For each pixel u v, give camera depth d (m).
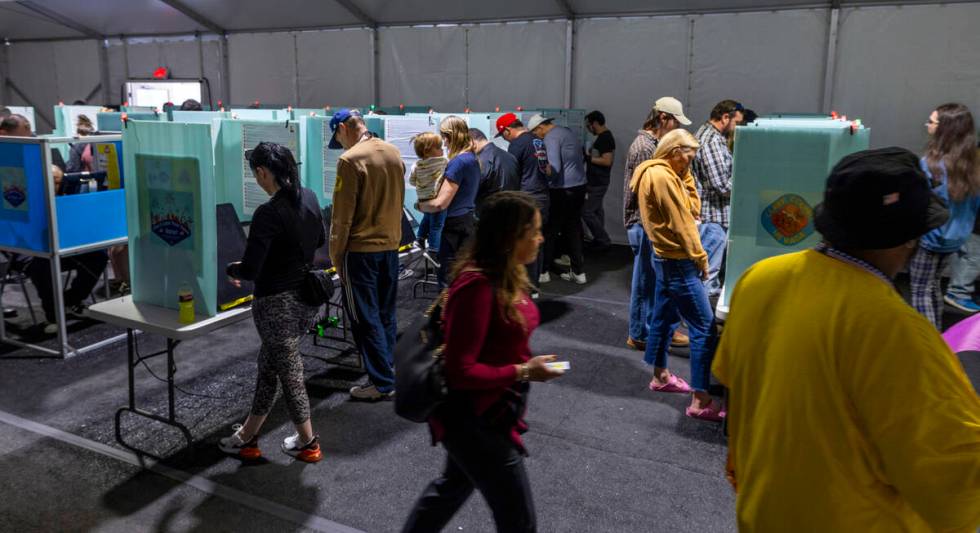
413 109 7.65
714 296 5.34
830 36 6.46
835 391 1.09
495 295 1.81
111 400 3.65
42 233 4.11
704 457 3.13
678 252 3.33
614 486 2.88
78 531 2.54
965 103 6.15
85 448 3.14
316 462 3.04
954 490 0.98
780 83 6.79
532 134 5.37
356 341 3.58
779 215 2.95
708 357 3.40
